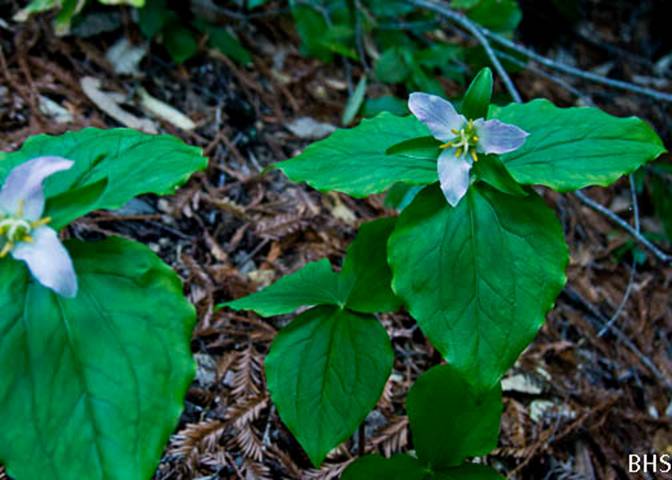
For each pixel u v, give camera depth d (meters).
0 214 0.33
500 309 0.39
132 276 0.35
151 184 0.36
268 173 0.70
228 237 0.63
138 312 0.34
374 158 0.42
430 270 0.40
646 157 0.40
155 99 0.70
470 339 0.39
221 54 0.77
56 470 0.31
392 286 0.40
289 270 0.62
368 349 0.43
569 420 0.58
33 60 0.67
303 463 0.50
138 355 0.33
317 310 0.45
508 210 0.40
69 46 0.70
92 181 0.37
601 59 1.11
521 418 0.57
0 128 0.61
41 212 0.34
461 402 0.45
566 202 0.82
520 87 0.96
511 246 0.40
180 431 0.48
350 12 0.85
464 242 0.40
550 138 0.42
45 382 0.32
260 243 0.63
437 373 0.45
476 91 0.40
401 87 0.88
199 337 0.55
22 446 0.32
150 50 0.74
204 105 0.73
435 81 0.80
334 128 0.78
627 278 0.77
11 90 0.64
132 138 0.39
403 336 0.60
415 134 0.45
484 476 0.44
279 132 0.75
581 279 0.74
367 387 0.42
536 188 0.82
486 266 0.39
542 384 0.60
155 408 0.33
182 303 0.35
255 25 0.85
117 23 0.73
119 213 0.60
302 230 0.66
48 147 0.39
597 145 0.41
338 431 0.41
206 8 0.79
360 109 0.81
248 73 0.78
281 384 0.42
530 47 1.07
